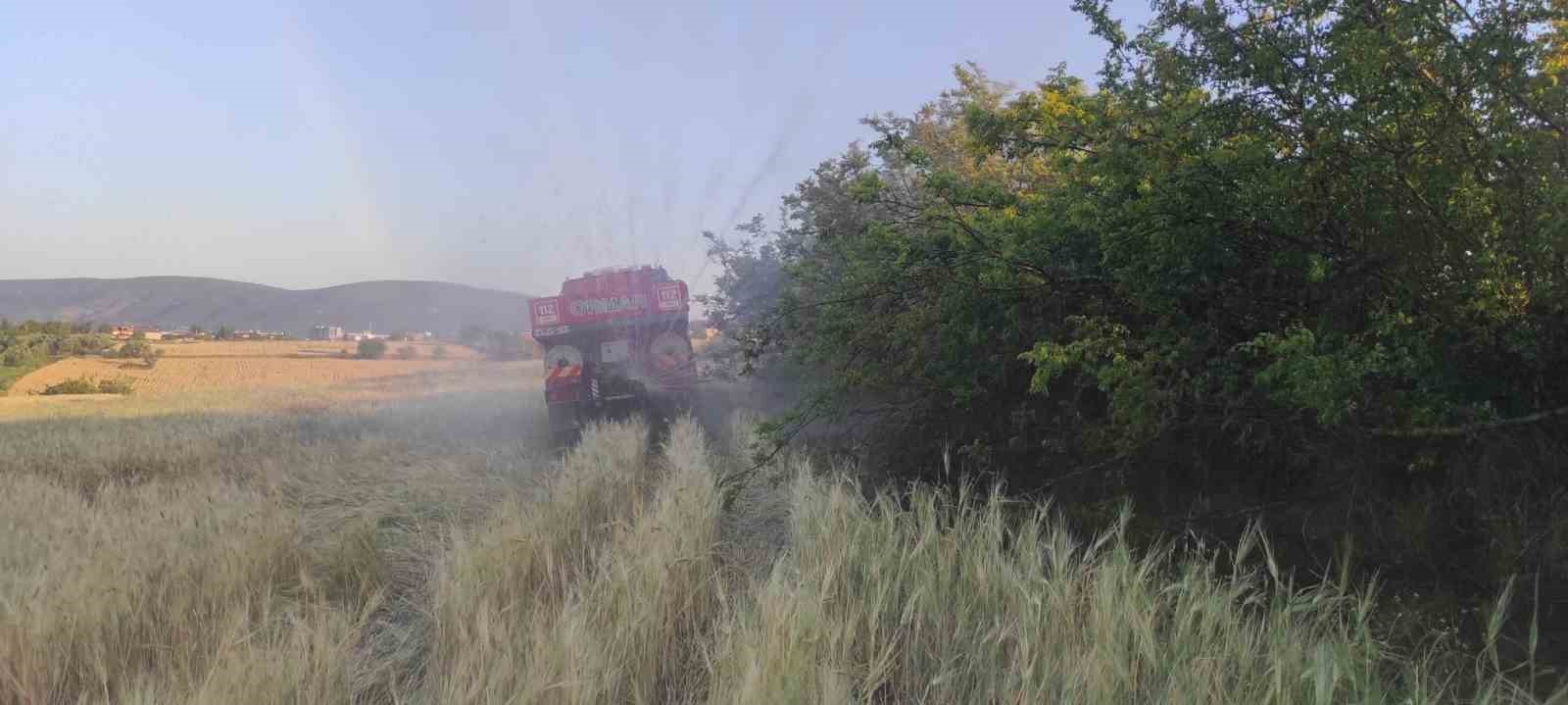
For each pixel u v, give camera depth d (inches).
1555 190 151.3
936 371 248.2
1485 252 170.4
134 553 221.1
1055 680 136.7
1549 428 177.6
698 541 213.3
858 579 177.9
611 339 540.1
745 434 409.1
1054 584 156.9
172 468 441.7
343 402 885.8
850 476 266.7
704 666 163.0
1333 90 174.6
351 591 221.9
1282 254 188.7
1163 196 185.0
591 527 255.0
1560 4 162.1
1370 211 176.1
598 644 153.7
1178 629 143.6
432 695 153.6
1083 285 220.8
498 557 203.0
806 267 323.6
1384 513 194.9
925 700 146.9
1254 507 211.5
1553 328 172.6
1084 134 213.6
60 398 1300.4
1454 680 141.2
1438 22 163.6
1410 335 172.7
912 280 247.0
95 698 164.1
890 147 259.0
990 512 194.5
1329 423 168.7
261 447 487.8
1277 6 182.5
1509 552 169.5
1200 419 205.3
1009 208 241.3
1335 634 144.7
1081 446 228.1
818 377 303.1
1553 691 136.1
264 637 179.0
